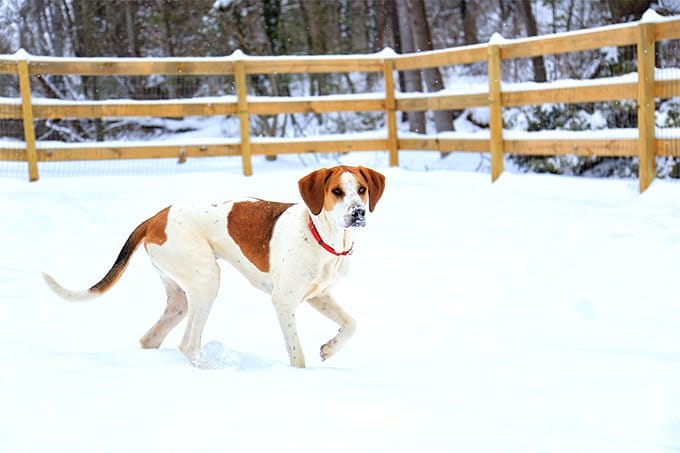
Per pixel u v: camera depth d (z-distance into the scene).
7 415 3.15
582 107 11.71
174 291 4.35
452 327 4.76
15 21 18.86
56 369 3.72
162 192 10.08
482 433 3.01
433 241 7.32
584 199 8.80
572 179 9.57
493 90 10.33
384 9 19.42
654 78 8.40
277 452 2.82
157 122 17.11
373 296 5.57
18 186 10.34
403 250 7.00
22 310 5.13
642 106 8.41
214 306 5.32
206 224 4.23
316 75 17.36
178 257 4.13
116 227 8.13
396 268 6.36
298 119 17.02
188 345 4.06
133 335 4.70
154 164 13.12
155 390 3.44
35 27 18.89
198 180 10.87
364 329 4.80
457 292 5.61
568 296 5.36
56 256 6.87
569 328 4.65
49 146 11.05
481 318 4.95
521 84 10.20
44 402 3.29
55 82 17.28
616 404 3.32
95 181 10.80
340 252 4.02
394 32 19.39
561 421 3.16
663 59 10.89
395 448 2.86
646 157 8.45
